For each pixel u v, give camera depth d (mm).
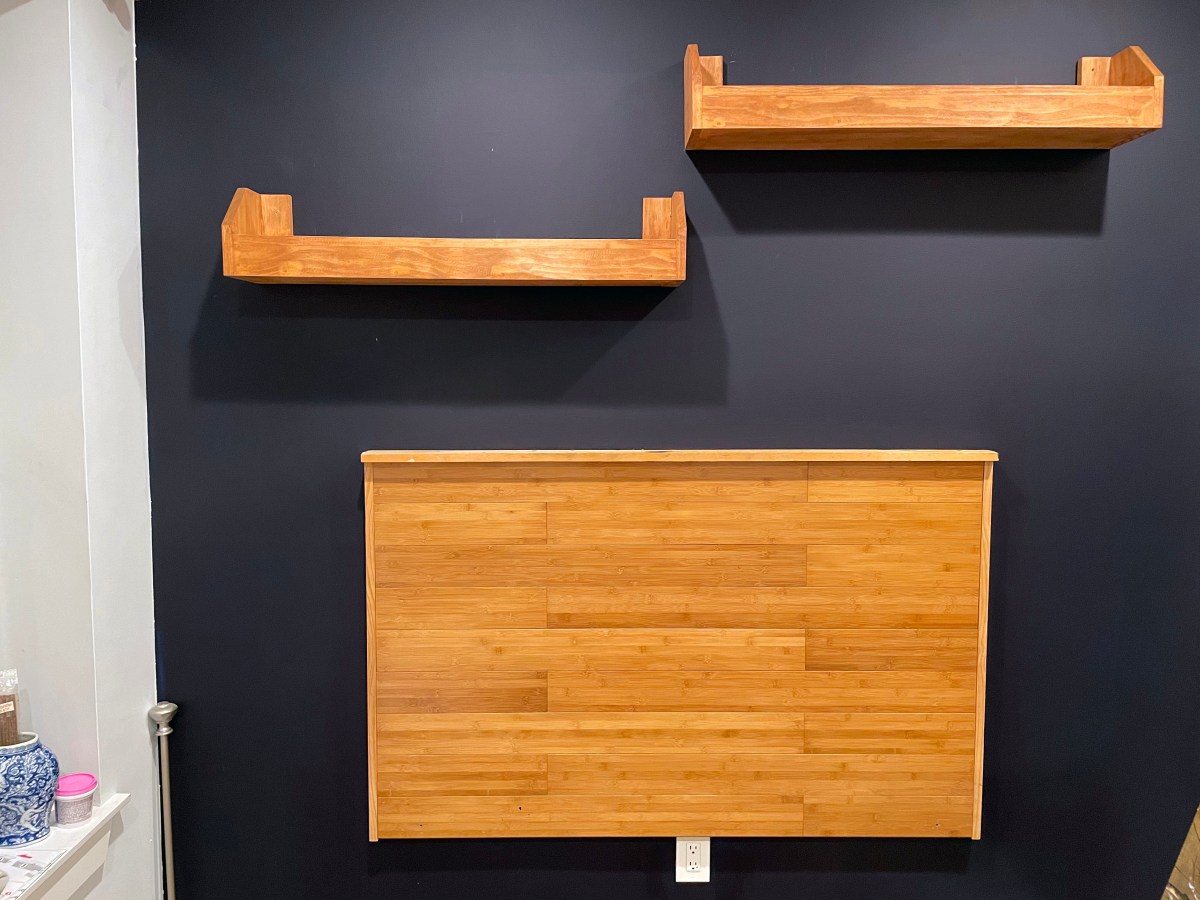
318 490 1646
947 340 1636
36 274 1437
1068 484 1653
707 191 1613
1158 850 1697
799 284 1628
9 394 1452
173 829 1686
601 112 1604
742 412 1643
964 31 1595
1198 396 1645
